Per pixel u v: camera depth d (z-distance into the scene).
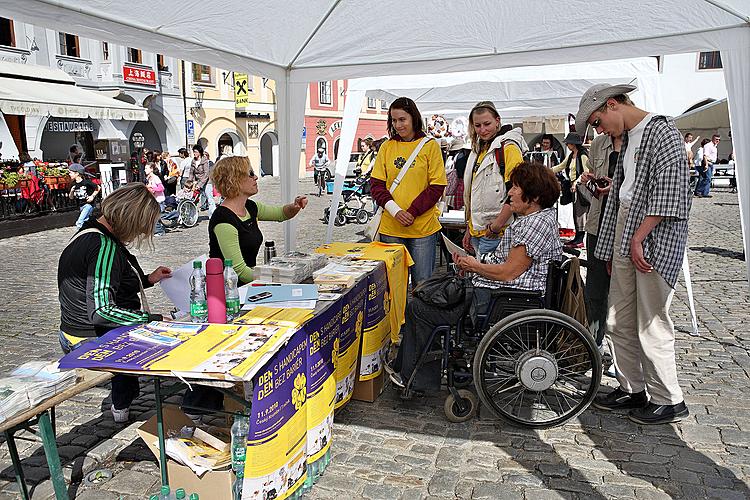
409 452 3.65
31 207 13.71
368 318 4.19
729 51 4.39
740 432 3.86
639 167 3.71
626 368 4.10
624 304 4.00
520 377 3.80
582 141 9.48
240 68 5.29
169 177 15.20
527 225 3.89
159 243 11.91
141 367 2.49
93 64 23.53
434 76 7.23
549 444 3.73
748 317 6.41
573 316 3.91
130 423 4.04
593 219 4.86
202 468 2.88
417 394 4.24
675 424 3.96
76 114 15.13
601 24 4.51
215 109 30.75
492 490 3.25
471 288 3.99
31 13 3.41
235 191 4.01
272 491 2.79
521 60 5.33
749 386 4.58
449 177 9.30
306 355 3.10
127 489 3.27
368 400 4.33
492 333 3.77
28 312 6.84
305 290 3.51
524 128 18.86
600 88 3.82
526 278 3.97
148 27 4.16
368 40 5.00
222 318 3.09
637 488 3.25
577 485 3.29
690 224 13.93
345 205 14.52
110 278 3.13
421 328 3.98
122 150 17.77
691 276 8.48
